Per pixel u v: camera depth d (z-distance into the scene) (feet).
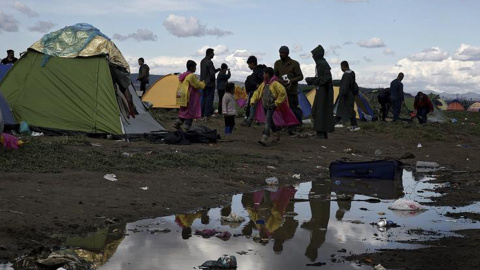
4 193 24.94
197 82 49.57
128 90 50.72
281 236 22.13
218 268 17.88
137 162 34.81
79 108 48.44
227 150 44.62
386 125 73.00
